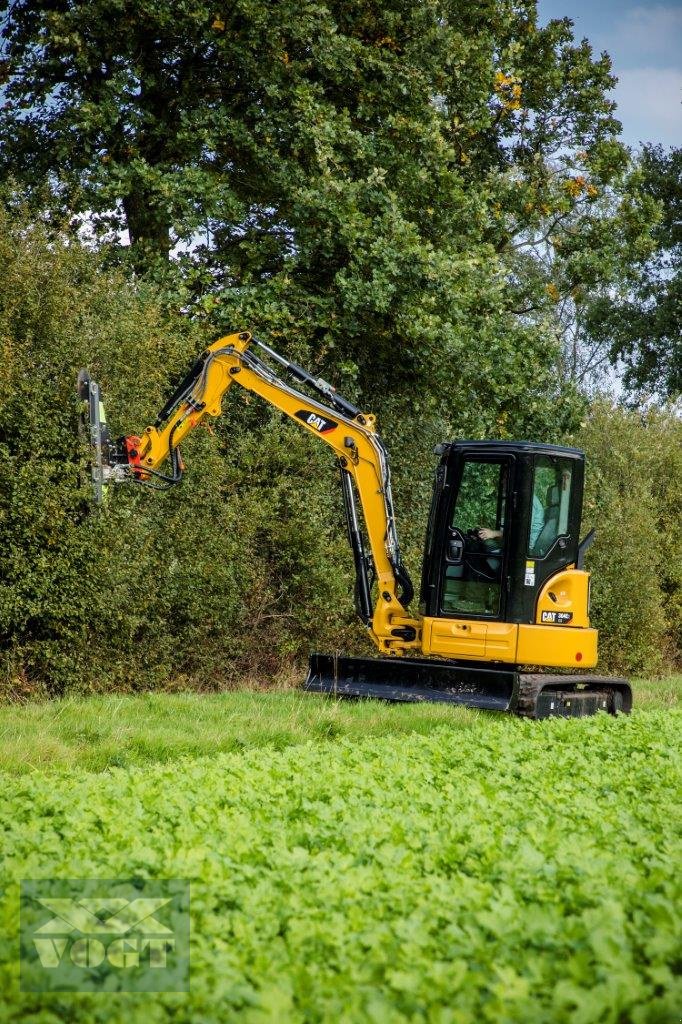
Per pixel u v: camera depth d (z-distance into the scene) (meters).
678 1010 3.69
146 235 18.56
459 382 17.86
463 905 4.64
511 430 19.50
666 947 4.09
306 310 17.30
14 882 5.02
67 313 13.41
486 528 13.14
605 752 9.34
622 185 22.38
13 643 12.98
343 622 16.80
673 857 5.63
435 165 18.44
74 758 9.30
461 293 17.44
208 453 14.96
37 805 6.53
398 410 18.25
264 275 18.16
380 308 16.58
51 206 15.51
